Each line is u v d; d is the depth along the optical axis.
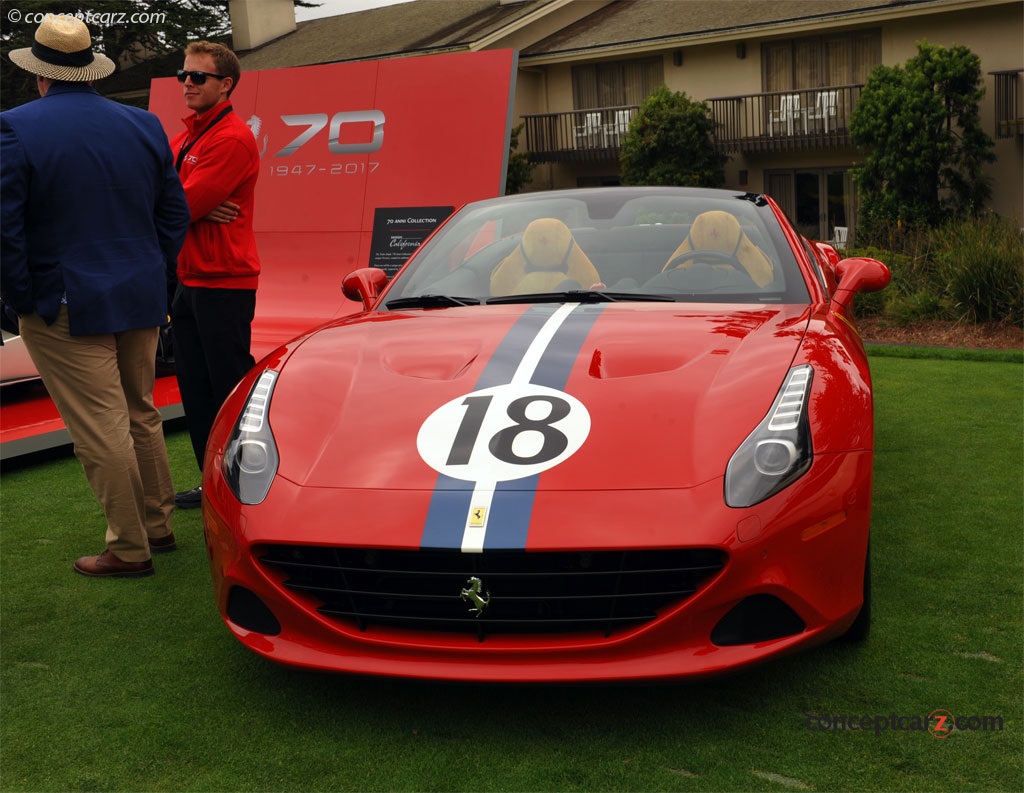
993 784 1.67
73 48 2.61
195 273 3.41
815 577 1.88
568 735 1.89
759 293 2.65
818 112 18.59
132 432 2.97
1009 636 2.24
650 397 2.02
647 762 1.79
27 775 1.81
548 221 2.94
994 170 17.06
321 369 2.31
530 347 2.27
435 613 1.90
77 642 2.40
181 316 3.54
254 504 1.96
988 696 1.97
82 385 2.71
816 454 1.92
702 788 1.70
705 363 2.14
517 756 1.83
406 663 1.87
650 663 1.82
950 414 4.62
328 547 1.87
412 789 1.74
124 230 2.72
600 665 1.82
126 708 2.06
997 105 16.78
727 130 19.73
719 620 1.83
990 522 3.04
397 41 23.42
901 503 3.26
